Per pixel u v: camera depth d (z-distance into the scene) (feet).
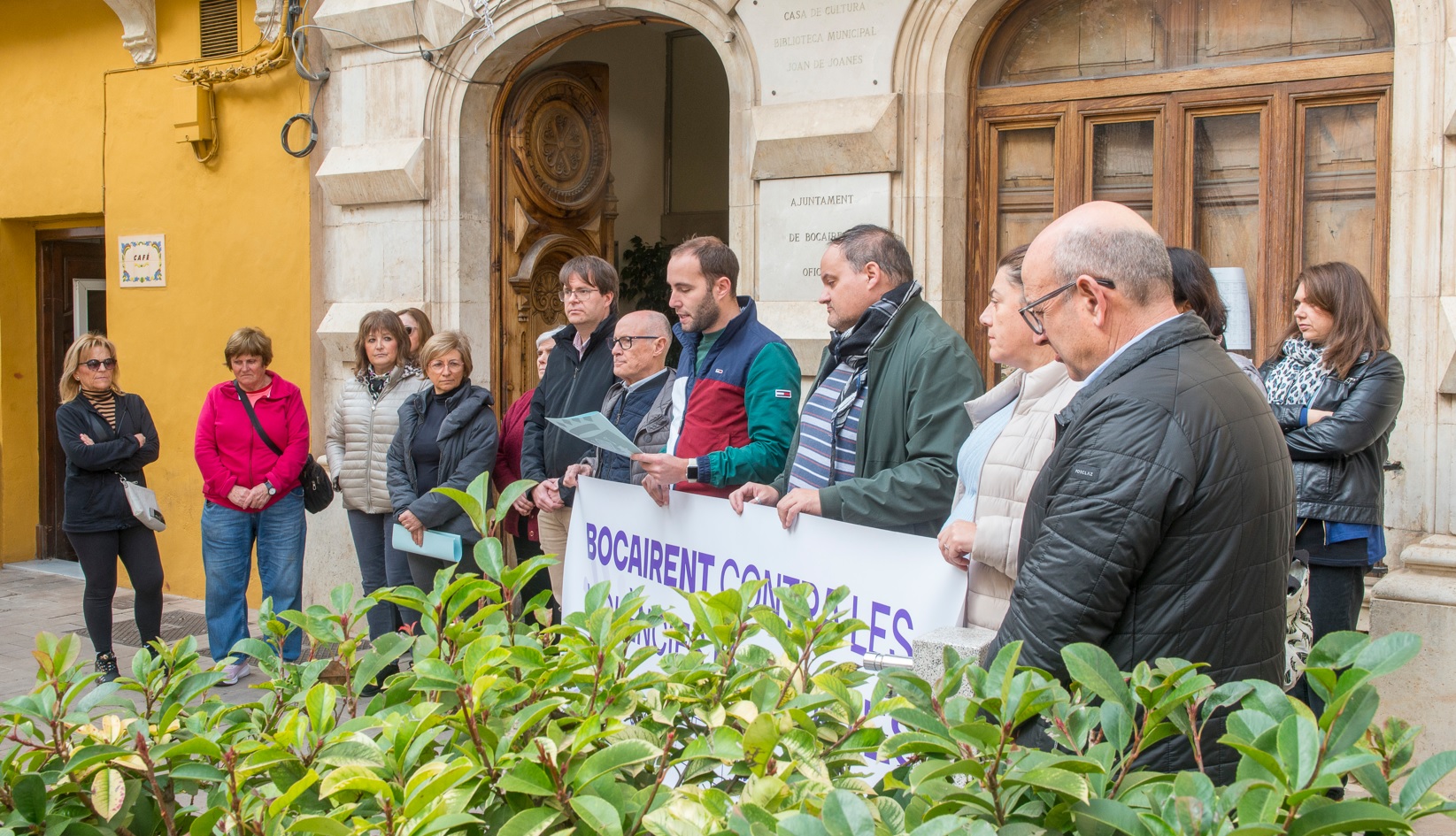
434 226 22.45
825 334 17.76
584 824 5.02
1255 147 15.92
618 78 30.12
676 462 11.92
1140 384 6.55
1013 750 4.93
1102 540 6.33
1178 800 4.14
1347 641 4.94
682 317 13.42
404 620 18.20
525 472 16.08
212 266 25.21
